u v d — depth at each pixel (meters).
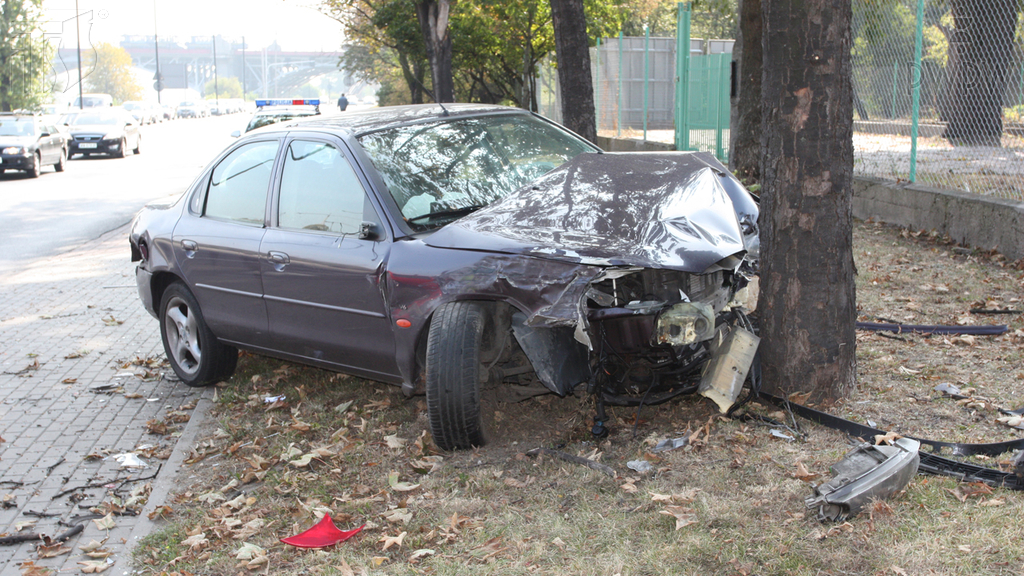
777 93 4.21
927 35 9.34
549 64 26.38
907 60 9.59
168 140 44.56
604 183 4.63
